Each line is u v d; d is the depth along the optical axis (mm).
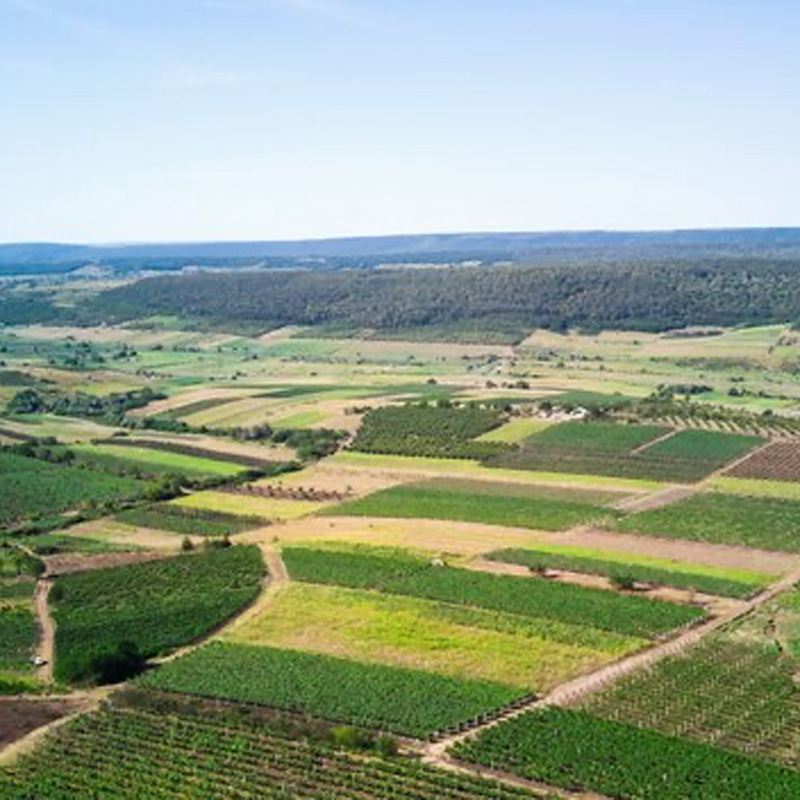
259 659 154750
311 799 114688
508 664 151125
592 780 116938
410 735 130875
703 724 131375
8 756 127125
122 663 152750
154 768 122812
